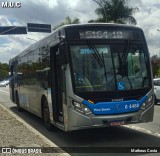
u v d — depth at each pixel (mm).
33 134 7074
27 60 10445
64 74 6344
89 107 6121
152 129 7762
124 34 6629
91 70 6289
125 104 6289
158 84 14250
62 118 6645
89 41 6395
